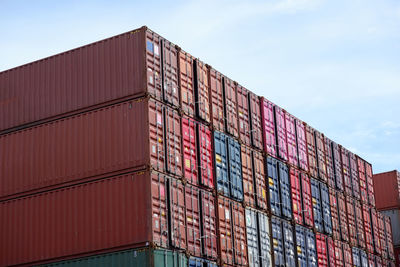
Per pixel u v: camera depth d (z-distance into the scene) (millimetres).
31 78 33344
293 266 36906
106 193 29281
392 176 54219
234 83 36156
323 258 40312
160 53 30891
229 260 31734
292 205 38438
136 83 29812
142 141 28906
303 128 42281
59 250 29938
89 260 28906
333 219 43031
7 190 32375
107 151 29797
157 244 27719
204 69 33812
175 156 30047
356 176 48250
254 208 34969
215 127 33344
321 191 42375
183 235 29281
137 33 30422
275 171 37781
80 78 31656
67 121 31453
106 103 30484
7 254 31391
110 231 28734
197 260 29766
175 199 29391
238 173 34312
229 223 32500
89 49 31719
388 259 49906
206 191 31516
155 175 28641
